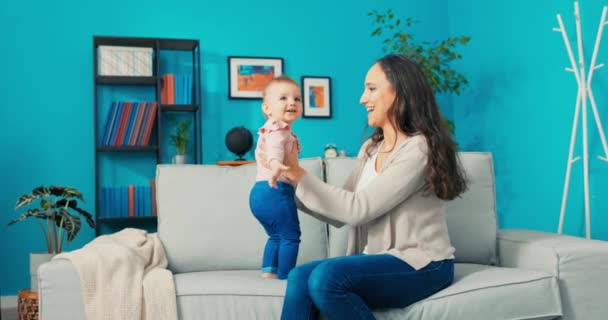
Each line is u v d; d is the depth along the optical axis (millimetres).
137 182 4695
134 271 2021
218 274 2252
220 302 1953
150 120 4520
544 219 4000
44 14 4566
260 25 4980
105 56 4457
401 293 1823
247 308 1945
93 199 4594
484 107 4715
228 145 4629
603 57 3461
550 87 3916
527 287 1969
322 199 1859
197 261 2432
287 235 2117
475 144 4852
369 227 1979
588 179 3543
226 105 4895
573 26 3693
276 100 2287
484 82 4699
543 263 2145
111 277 1956
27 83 4512
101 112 4664
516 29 4266
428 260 1876
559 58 3822
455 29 5184
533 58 4086
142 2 4758
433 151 1908
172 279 2012
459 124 5113
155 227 4609
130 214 4434
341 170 2592
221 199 2508
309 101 5004
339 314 1694
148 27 4762
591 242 2178
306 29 5062
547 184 3963
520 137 4250
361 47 5152
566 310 2049
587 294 2066
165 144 4797
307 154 4988
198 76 4605
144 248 2291
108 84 4684
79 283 1932
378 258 1817
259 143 2160
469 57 4934
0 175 4422
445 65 4938
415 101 1983
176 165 2576
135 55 4512
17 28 4512
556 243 2166
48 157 4523
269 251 2178
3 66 4469
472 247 2486
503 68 4441
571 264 2066
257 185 2156
